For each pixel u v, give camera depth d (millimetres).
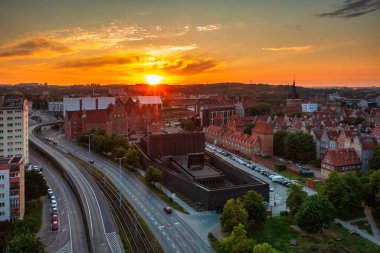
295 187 142625
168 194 173250
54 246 121688
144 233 127125
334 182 144375
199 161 189875
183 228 132500
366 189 144625
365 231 130375
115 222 137000
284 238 123938
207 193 149000
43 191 163125
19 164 139875
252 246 103125
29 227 125250
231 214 123875
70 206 159625
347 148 199750
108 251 114062
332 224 135625
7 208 138125
